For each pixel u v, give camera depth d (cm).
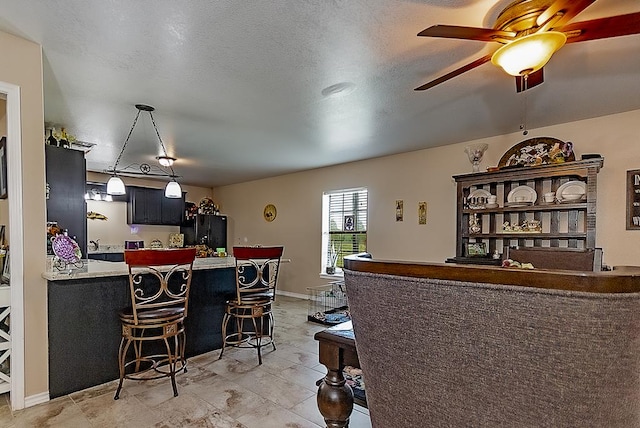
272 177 732
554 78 270
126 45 226
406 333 72
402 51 234
